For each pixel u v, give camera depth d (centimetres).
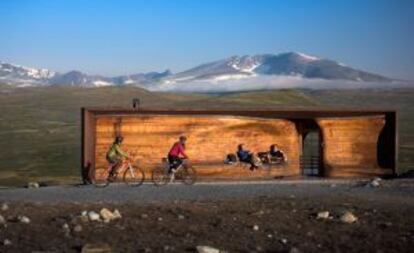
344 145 3928
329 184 3203
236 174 3856
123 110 3762
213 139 3853
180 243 1495
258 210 1998
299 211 1972
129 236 1580
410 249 1429
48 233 1617
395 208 2048
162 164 3769
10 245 1467
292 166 3959
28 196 2619
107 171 3534
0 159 15612
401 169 12075
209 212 1962
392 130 3891
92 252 1374
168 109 3794
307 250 1422
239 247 1455
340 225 1727
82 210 2020
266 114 3919
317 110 3894
